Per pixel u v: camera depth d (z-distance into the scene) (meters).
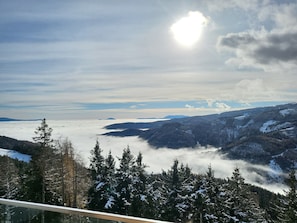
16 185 16.47
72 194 17.41
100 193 17.16
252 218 14.25
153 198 16.80
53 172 17.31
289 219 12.46
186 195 16.22
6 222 2.76
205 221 15.34
